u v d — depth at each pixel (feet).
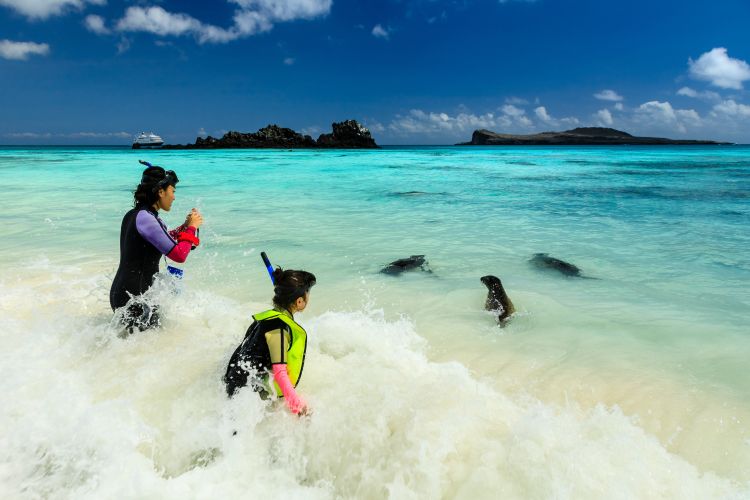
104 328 12.46
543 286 18.52
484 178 69.46
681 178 68.59
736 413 9.66
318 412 8.82
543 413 8.91
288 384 8.60
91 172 79.05
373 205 40.37
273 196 46.96
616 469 7.34
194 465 8.08
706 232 28.63
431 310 15.89
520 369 11.77
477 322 14.85
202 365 10.77
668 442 8.91
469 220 33.01
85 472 7.47
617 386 10.85
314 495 7.28
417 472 7.34
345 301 16.72
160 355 11.32
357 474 7.59
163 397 9.56
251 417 8.54
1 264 20.57
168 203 13.00
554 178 69.46
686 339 13.43
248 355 8.99
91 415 8.70
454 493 7.09
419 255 23.08
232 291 17.61
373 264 21.49
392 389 9.59
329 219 33.37
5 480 7.27
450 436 8.00
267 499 7.08
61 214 34.27
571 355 12.52
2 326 12.83
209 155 176.65
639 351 12.67
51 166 96.22
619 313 15.56
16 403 9.05
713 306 16.30
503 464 7.45
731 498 7.14
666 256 23.04
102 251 23.24
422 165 107.34
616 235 27.81
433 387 9.75
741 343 13.07
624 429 8.54
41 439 8.13
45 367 10.53
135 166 97.19
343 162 121.49
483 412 8.89
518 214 35.55
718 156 158.92
